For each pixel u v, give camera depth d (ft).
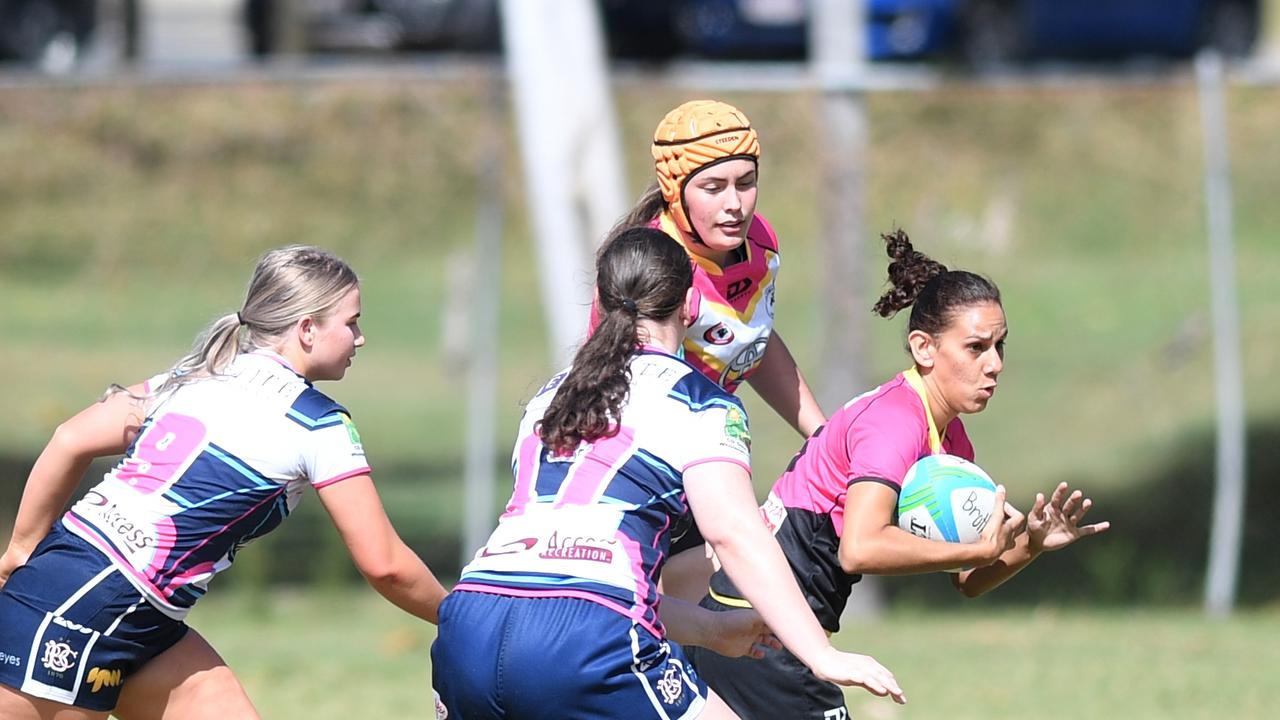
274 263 53.78
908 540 49.08
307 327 53.36
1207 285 188.24
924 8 247.70
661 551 47.57
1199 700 86.43
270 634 109.91
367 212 203.62
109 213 205.16
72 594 51.03
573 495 47.14
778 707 53.78
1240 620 115.85
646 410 47.60
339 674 94.27
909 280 53.26
